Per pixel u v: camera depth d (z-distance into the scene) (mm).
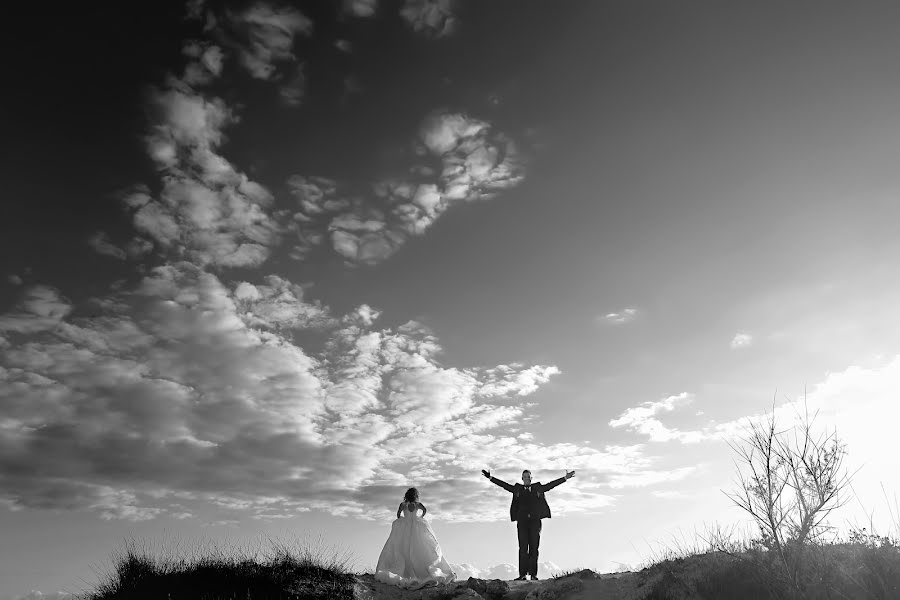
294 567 14859
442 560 15344
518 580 15438
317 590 13758
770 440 10641
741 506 10727
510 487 17094
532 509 16703
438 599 13570
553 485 16984
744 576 10773
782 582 10141
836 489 10227
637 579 12703
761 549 11047
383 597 13906
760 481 10594
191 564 14961
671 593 11188
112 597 13508
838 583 9812
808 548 10555
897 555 10023
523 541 16594
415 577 15008
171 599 13234
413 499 15852
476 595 13352
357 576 15047
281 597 13328
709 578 11102
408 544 15352
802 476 10367
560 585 13312
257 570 14625
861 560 10102
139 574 14430
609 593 12453
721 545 11828
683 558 12906
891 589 9273
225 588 13703
